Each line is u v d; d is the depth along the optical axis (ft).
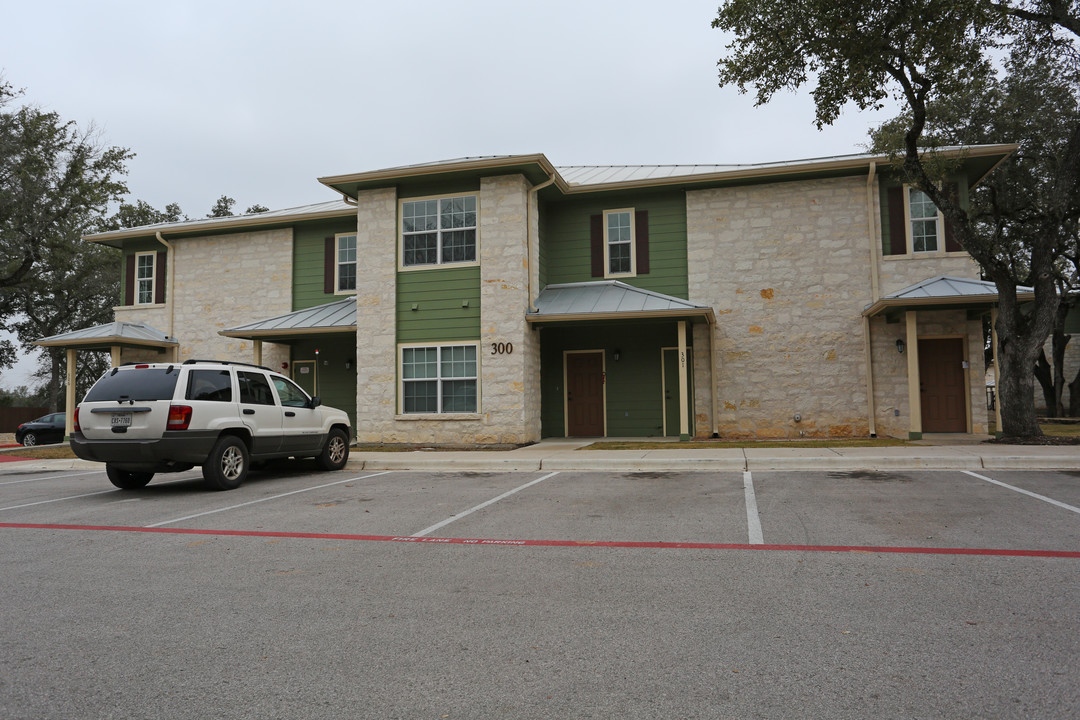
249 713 10.45
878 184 56.75
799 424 56.59
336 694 11.08
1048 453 37.32
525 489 32.73
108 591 17.03
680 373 53.01
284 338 65.16
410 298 56.80
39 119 104.63
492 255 54.95
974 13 40.75
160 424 31.55
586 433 60.64
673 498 29.01
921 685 10.94
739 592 16.05
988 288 50.83
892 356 55.67
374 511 27.68
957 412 55.36
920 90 44.55
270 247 70.95
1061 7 44.52
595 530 23.29
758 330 57.77
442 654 12.69
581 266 61.87
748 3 43.21
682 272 59.67
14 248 101.55
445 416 54.95
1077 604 14.67
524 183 55.31
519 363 53.93
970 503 26.17
